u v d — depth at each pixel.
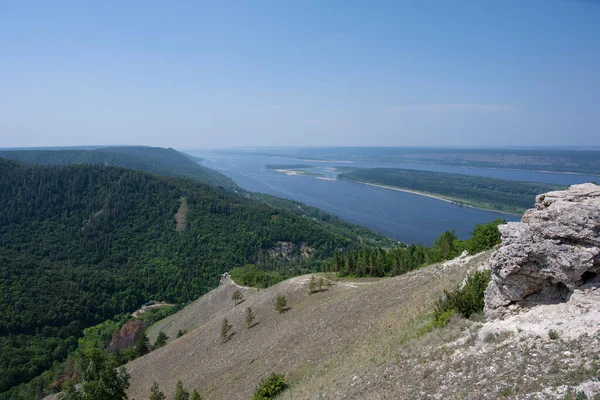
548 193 23.67
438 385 17.64
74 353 98.56
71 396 34.59
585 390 13.08
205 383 48.25
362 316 41.06
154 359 71.50
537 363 15.85
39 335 107.88
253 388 37.22
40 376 89.75
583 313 17.64
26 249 159.38
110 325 122.81
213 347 64.31
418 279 45.19
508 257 20.14
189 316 112.94
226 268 167.25
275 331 55.66
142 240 181.12
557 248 18.83
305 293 72.62
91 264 159.00
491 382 15.99
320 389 25.45
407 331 27.67
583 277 18.72
